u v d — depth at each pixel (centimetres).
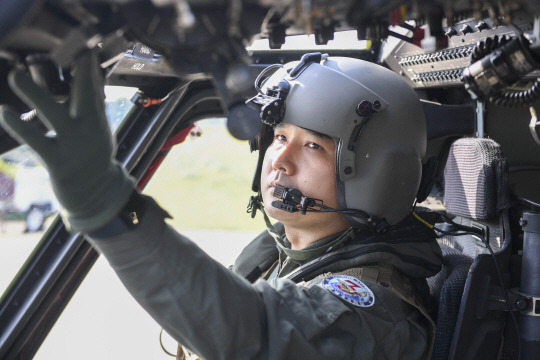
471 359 129
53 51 66
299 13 69
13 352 177
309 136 126
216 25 66
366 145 124
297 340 96
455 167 155
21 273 177
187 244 87
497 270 130
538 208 142
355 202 125
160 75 168
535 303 127
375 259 126
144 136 179
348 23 80
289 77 129
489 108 171
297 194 127
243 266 158
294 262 139
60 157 69
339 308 106
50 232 177
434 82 174
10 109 69
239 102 71
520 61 90
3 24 60
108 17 69
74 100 70
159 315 86
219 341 88
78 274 184
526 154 173
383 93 127
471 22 135
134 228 80
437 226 180
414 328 122
